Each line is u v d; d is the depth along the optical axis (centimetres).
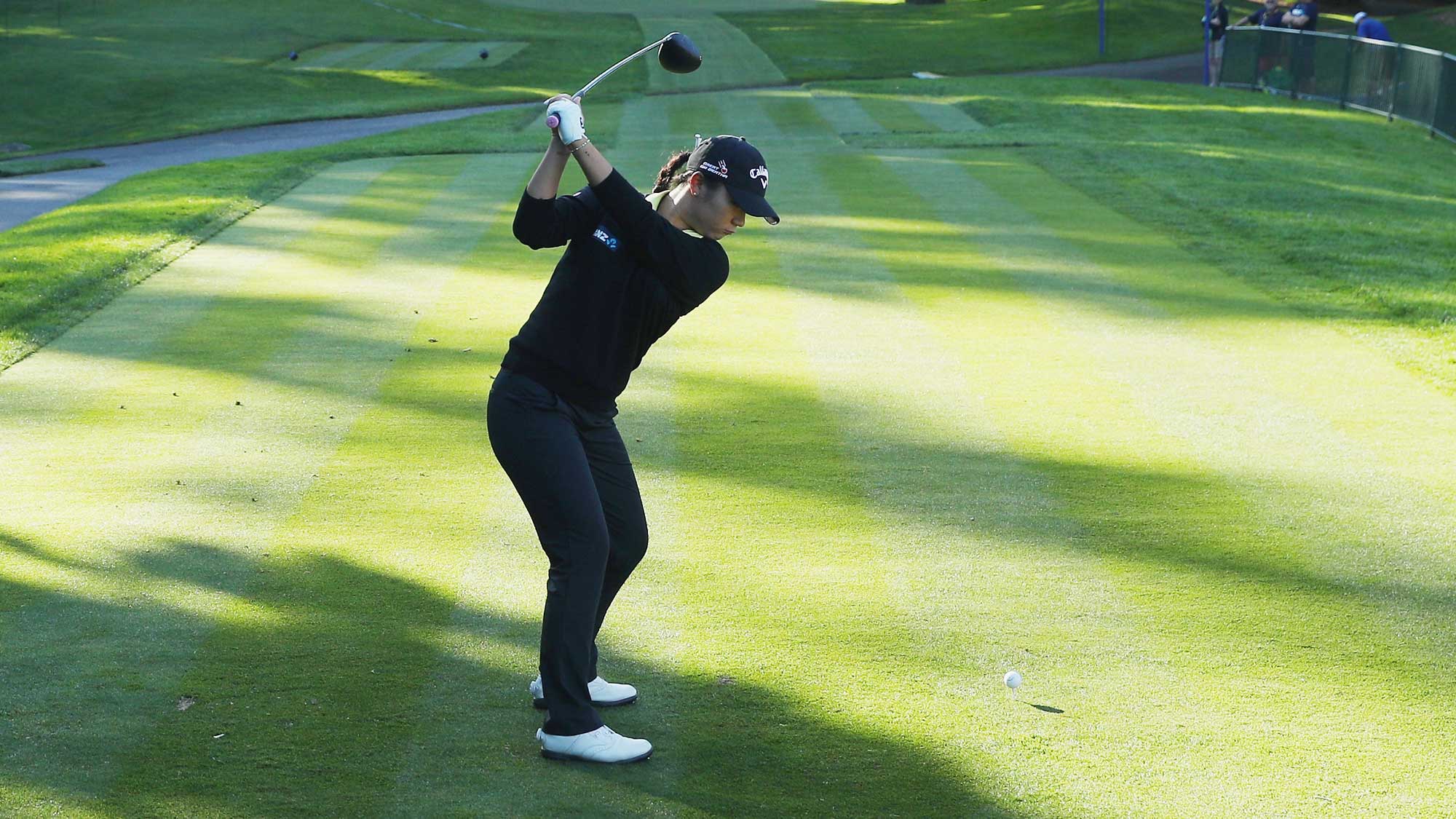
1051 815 643
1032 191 2628
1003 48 6725
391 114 4731
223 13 7456
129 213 2366
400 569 927
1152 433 1250
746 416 1290
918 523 1023
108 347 1539
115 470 1131
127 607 862
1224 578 929
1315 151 3456
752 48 6612
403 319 1669
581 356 670
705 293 686
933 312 1716
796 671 786
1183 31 7025
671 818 636
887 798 655
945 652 811
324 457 1166
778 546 974
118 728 709
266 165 3031
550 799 650
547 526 679
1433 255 2106
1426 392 1389
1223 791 664
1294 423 1284
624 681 771
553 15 8338
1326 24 7031
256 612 856
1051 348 1549
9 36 6456
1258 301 1780
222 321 1656
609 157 3144
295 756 684
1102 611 874
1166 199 2542
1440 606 889
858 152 3175
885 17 8219
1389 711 750
